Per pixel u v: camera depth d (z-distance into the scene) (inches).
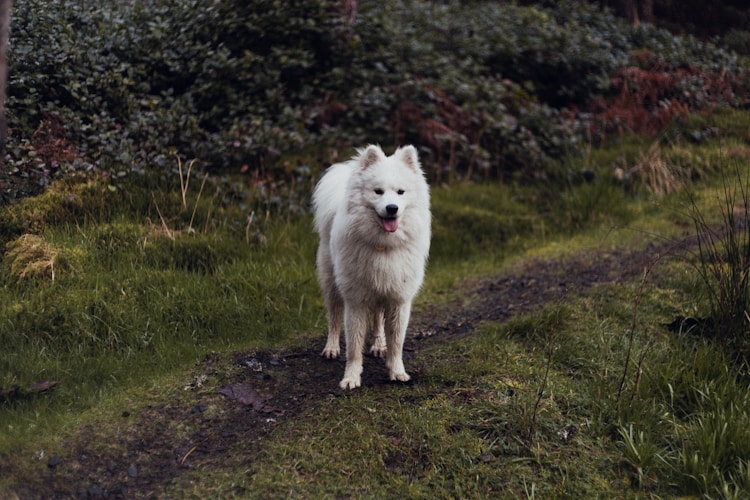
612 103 352.5
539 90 362.0
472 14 425.4
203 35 263.9
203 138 242.8
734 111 346.6
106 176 203.0
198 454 120.3
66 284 164.4
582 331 164.6
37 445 117.0
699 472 110.7
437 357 160.6
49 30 222.5
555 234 265.7
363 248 140.0
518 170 307.9
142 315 161.9
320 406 134.7
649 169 297.0
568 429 126.1
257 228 216.8
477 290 218.4
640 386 135.6
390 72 308.7
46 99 215.6
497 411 130.2
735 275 151.2
